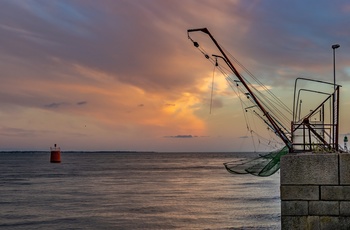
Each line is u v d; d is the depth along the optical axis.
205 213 41.62
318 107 18.31
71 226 35.06
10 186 70.94
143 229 33.84
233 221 36.88
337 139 14.89
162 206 46.81
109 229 33.88
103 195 57.97
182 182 83.25
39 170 125.75
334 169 12.47
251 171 23.44
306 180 12.59
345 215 12.36
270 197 55.53
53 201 50.81
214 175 107.50
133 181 84.31
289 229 12.59
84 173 111.25
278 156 21.69
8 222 36.66
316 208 12.50
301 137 16.05
